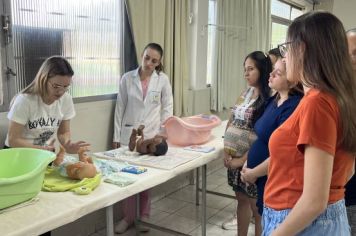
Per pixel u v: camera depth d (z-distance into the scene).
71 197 1.52
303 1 6.96
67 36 2.63
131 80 2.88
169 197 3.65
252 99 2.34
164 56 3.37
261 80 2.24
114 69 3.04
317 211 0.94
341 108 0.98
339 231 1.06
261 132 1.96
